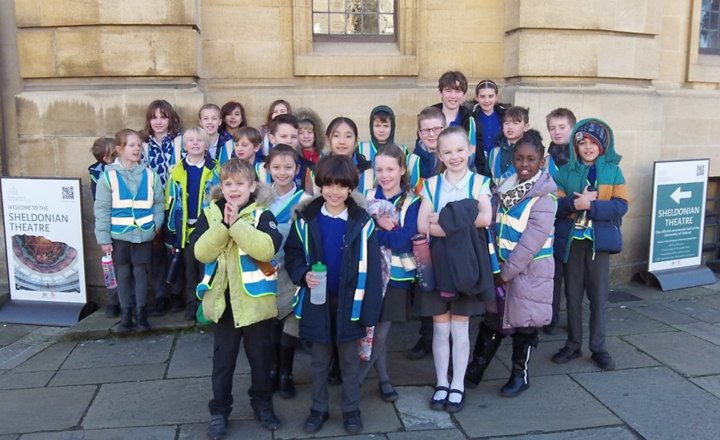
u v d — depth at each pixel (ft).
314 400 10.32
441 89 14.69
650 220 18.44
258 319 9.74
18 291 16.11
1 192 15.85
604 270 12.68
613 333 14.73
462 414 10.85
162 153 15.60
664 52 20.12
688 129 20.47
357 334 9.86
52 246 15.88
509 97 17.70
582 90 17.83
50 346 14.16
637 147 18.61
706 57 20.98
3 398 11.46
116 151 14.69
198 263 15.26
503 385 11.93
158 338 14.60
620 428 10.30
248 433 10.23
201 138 14.61
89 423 10.53
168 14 15.94
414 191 12.14
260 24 17.28
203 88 17.16
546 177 11.04
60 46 16.07
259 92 17.33
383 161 10.85
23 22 16.03
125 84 16.28
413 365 13.07
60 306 15.94
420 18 17.83
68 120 16.15
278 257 11.17
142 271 14.66
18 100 16.12
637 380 12.13
